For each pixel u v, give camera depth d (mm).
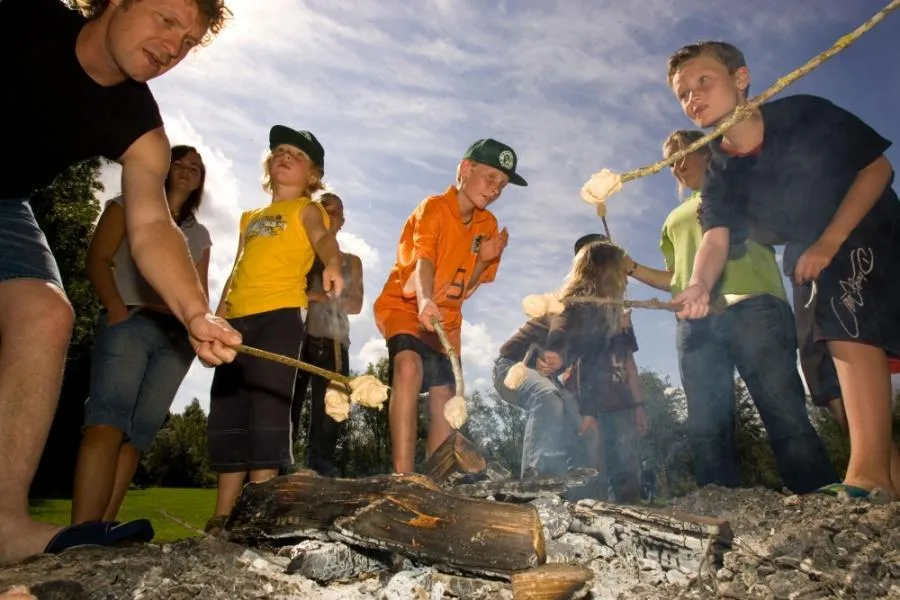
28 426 1952
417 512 1782
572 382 4004
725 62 2945
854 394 2504
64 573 1637
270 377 3082
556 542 2016
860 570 1674
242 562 1849
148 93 2305
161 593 1572
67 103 2107
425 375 3598
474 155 3697
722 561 1842
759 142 2906
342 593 1687
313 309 4523
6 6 2084
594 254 4066
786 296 3361
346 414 2633
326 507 1909
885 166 2668
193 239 3635
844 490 2359
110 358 2957
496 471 2742
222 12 2199
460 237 3713
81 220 16109
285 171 3590
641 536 1951
